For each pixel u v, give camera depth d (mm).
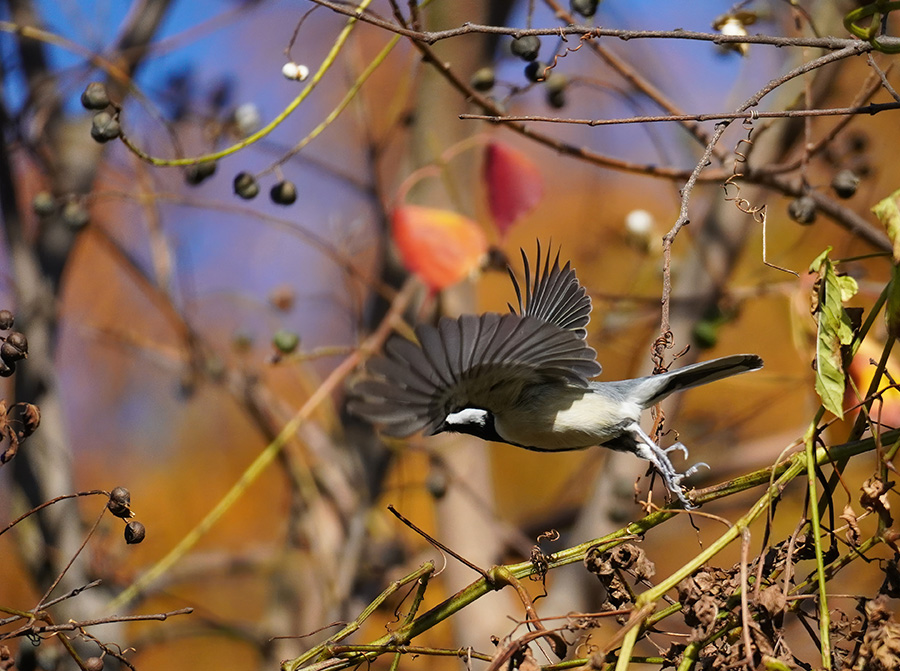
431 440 11664
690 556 14297
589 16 7906
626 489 10797
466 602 5832
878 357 7418
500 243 9055
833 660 5102
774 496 5473
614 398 7004
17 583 14039
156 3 11781
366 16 5816
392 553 12328
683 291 11164
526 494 15633
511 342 5930
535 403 6816
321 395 10156
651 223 11812
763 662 4934
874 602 5055
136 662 14320
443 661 12859
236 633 12164
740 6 8148
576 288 7250
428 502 14492
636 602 5266
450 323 5539
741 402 14695
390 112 12031
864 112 5586
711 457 13508
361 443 12484
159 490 15883
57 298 11047
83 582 10445
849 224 8883
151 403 16281
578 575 10984
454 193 10461
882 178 12516
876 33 5605
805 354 9680
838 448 5699
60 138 11422
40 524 10500
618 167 8273
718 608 5195
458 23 11320
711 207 11312
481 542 11438
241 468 16125
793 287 10859
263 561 12797
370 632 12664
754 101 5637
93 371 16078
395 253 11797
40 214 9211
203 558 12930
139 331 16078
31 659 7883
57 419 10711
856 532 5383
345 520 12414
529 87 8016
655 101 8500
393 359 5512
